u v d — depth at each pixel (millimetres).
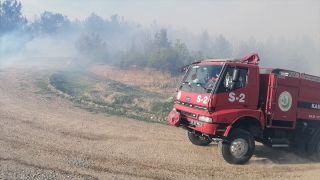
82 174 6609
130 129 11516
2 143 8234
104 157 7914
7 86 19688
